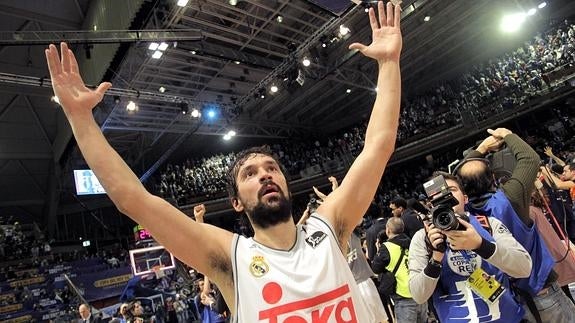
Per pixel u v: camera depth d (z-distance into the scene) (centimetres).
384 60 166
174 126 1582
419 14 1373
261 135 1905
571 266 233
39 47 1376
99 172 130
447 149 1764
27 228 2070
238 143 2114
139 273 1211
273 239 139
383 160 153
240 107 1533
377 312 394
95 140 134
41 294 1485
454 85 1762
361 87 1644
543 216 246
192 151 2088
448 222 164
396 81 163
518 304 187
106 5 1153
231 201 161
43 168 1889
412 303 357
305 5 1182
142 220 129
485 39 1631
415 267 196
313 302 123
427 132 1759
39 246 1828
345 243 146
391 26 171
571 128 1441
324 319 122
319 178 1933
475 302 183
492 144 239
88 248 2014
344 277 130
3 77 988
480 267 185
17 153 1745
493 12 1428
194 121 1577
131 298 960
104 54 1140
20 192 1952
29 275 1605
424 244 200
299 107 1898
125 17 1051
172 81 1384
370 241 507
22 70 1412
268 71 1490
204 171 1969
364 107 1966
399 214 493
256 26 1247
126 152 1897
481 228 184
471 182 222
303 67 1349
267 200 141
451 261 189
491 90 1587
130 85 1289
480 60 1706
